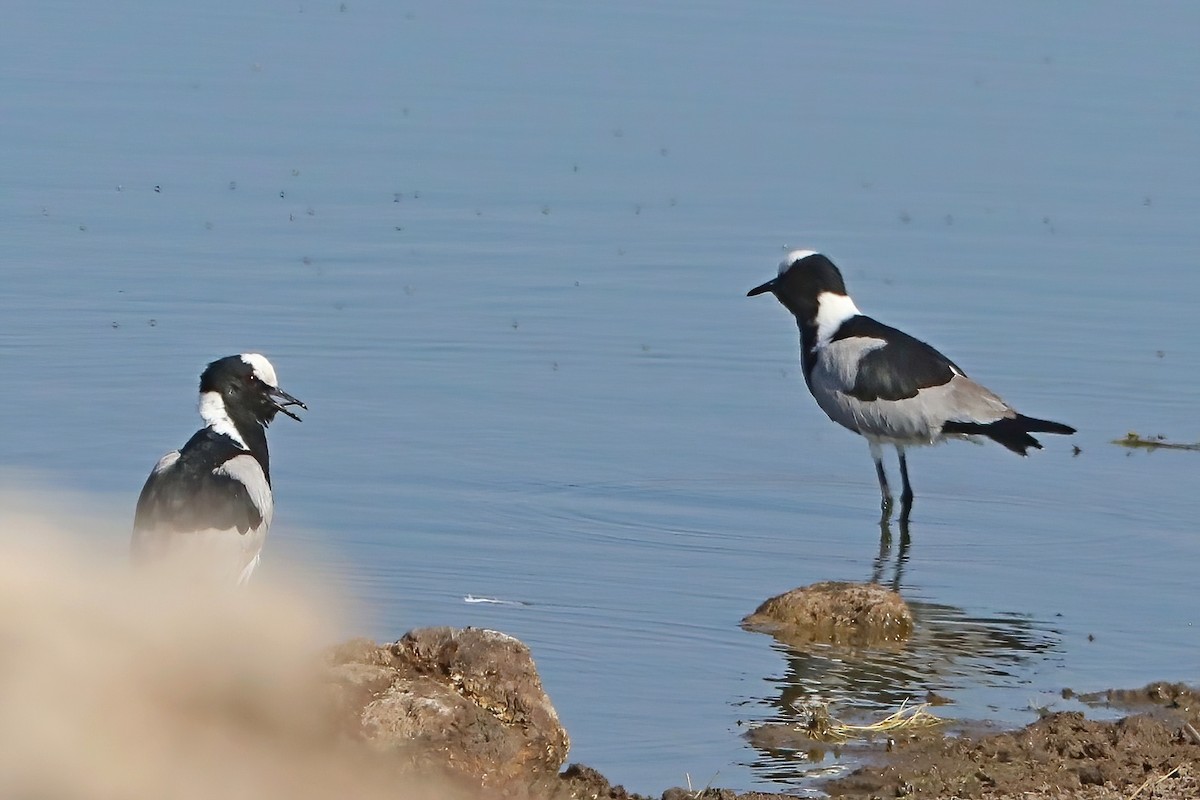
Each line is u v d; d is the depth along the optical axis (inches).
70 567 455.5
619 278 900.6
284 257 904.9
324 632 427.2
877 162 1107.3
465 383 763.4
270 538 577.6
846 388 684.1
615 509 633.6
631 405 750.5
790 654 503.8
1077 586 576.7
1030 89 1267.2
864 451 726.5
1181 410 762.8
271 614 437.1
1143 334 840.9
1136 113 1210.0
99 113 1146.7
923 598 562.6
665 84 1269.7
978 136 1160.8
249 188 1013.2
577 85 1263.5
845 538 626.2
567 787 381.1
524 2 1529.3
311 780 353.7
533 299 865.5
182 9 1465.3
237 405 502.0
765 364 807.1
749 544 608.1
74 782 338.3
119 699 359.3
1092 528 641.0
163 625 394.3
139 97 1191.6
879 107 1219.2
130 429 682.8
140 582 434.3
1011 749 428.1
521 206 1007.6
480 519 611.2
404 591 539.2
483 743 373.4
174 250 904.3
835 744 434.9
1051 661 505.7
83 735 349.1
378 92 1228.5
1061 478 697.6
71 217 948.0
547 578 558.3
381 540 584.4
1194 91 1264.8
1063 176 1083.3
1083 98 1243.8
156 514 460.4
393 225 964.0
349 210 984.9
